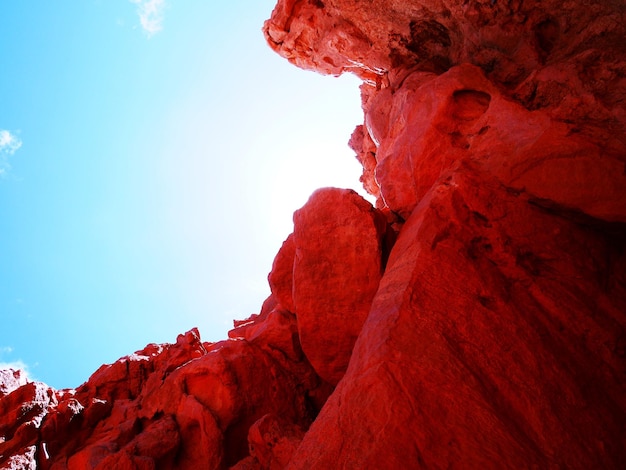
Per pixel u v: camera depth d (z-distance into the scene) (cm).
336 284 806
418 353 465
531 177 615
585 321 538
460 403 424
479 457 390
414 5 986
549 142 611
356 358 526
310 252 831
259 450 764
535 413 437
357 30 1139
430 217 624
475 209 620
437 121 827
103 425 977
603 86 653
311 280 824
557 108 657
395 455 393
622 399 488
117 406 1026
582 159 582
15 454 832
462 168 688
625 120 600
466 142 789
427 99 873
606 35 719
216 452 838
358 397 452
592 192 569
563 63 712
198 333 1204
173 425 886
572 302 552
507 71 873
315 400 980
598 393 482
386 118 1143
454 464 387
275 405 928
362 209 799
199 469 845
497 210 615
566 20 786
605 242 606
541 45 842
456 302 523
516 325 510
